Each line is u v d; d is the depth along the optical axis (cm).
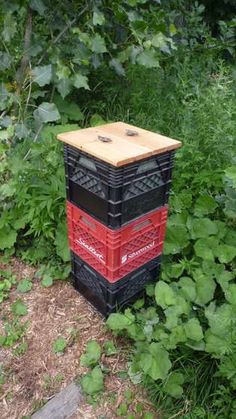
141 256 196
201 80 352
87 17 276
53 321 210
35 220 233
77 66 288
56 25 275
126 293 202
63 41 283
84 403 174
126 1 267
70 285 232
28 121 268
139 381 181
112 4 267
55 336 202
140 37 272
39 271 239
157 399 174
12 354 194
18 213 245
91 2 266
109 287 191
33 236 254
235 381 154
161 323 193
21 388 180
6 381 183
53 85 300
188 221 229
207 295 193
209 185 251
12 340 199
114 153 158
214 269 208
